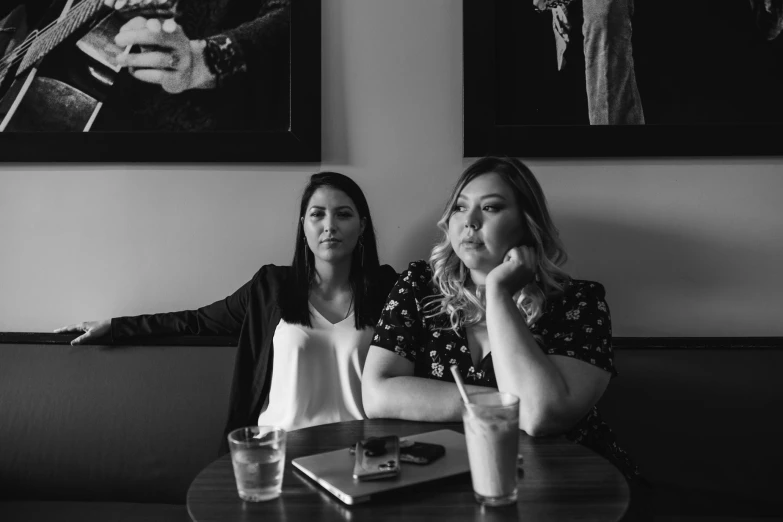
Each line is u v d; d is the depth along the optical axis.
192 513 0.81
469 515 0.79
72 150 1.83
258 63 1.81
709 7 1.74
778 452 1.53
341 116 1.83
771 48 1.73
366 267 1.71
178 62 1.82
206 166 1.85
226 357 1.69
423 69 1.81
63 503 1.60
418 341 1.39
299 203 1.84
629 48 1.74
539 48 1.76
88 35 1.83
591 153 1.75
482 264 1.33
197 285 1.86
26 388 1.68
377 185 1.83
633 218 1.78
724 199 1.76
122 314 1.86
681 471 1.55
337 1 1.81
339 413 1.62
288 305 1.66
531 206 1.36
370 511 0.80
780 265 1.76
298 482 0.91
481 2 1.75
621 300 1.79
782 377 1.55
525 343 1.13
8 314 1.86
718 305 1.78
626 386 1.58
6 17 1.84
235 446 0.85
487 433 0.80
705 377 1.56
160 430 1.65
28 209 1.86
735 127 1.72
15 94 1.84
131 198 1.86
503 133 1.76
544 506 0.81
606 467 0.94
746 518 1.47
